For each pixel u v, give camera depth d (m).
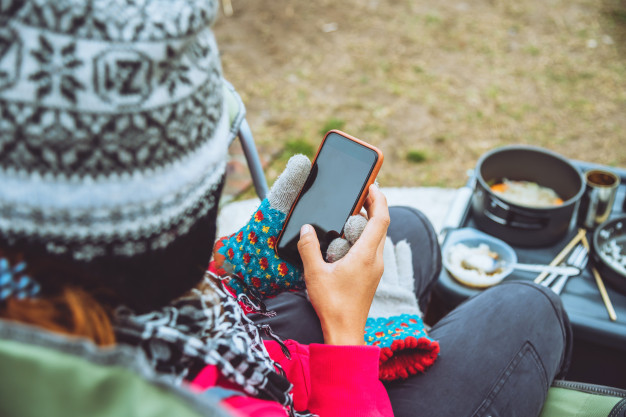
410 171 2.33
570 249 1.37
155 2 0.40
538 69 2.91
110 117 0.39
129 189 0.41
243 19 3.32
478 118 2.60
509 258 1.33
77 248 0.42
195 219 0.47
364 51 3.05
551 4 3.44
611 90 2.77
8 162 0.38
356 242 0.75
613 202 1.41
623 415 0.91
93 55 0.38
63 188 0.39
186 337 0.52
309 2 3.47
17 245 0.41
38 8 0.36
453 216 1.46
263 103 2.69
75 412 0.34
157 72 0.41
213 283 0.65
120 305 0.48
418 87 2.79
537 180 1.50
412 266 1.16
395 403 0.93
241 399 0.57
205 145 0.47
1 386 0.34
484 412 0.91
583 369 1.26
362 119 2.59
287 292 0.99
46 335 0.35
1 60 0.36
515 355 0.97
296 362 0.82
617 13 3.33
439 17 3.34
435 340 0.99
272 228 0.85
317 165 0.87
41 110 0.37
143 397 0.35
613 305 1.23
